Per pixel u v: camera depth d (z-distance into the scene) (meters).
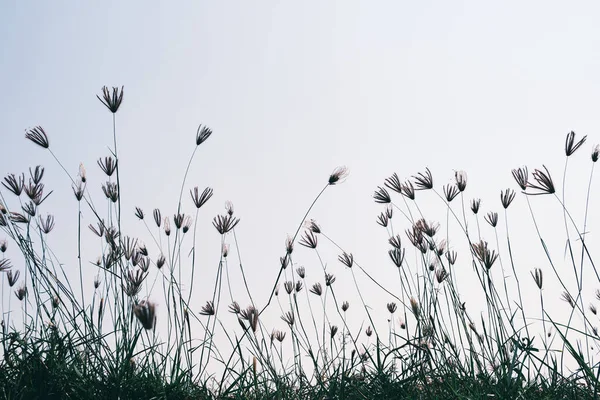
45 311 2.11
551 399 2.07
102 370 2.05
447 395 2.11
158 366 2.16
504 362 2.11
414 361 2.18
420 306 2.28
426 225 2.36
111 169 2.26
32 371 1.97
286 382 2.33
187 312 2.21
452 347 2.23
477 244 2.26
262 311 2.22
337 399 2.13
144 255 2.36
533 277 2.19
